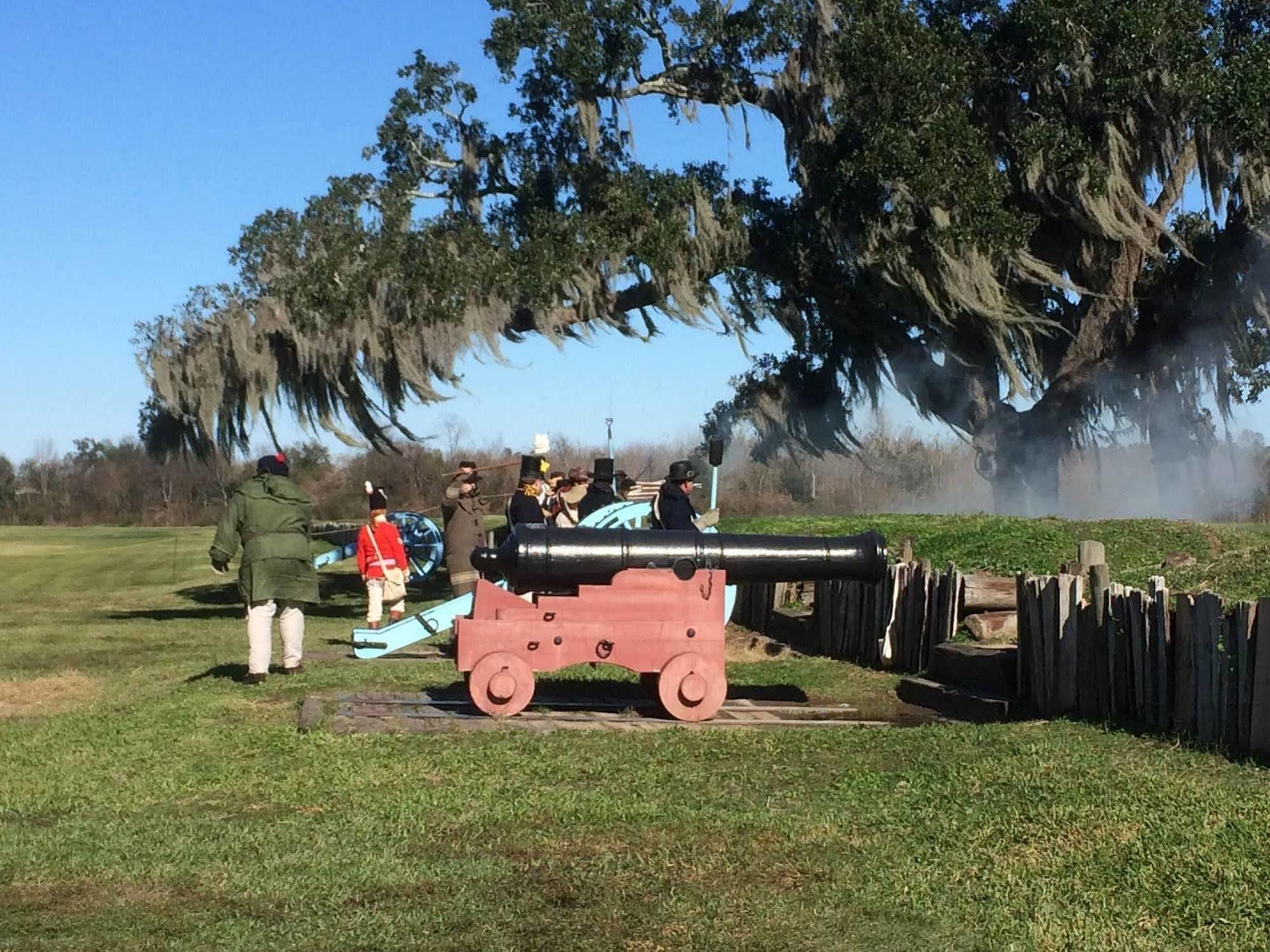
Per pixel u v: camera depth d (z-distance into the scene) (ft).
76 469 238.89
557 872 18.34
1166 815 19.95
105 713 31.65
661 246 81.00
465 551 52.75
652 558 30.71
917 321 85.61
